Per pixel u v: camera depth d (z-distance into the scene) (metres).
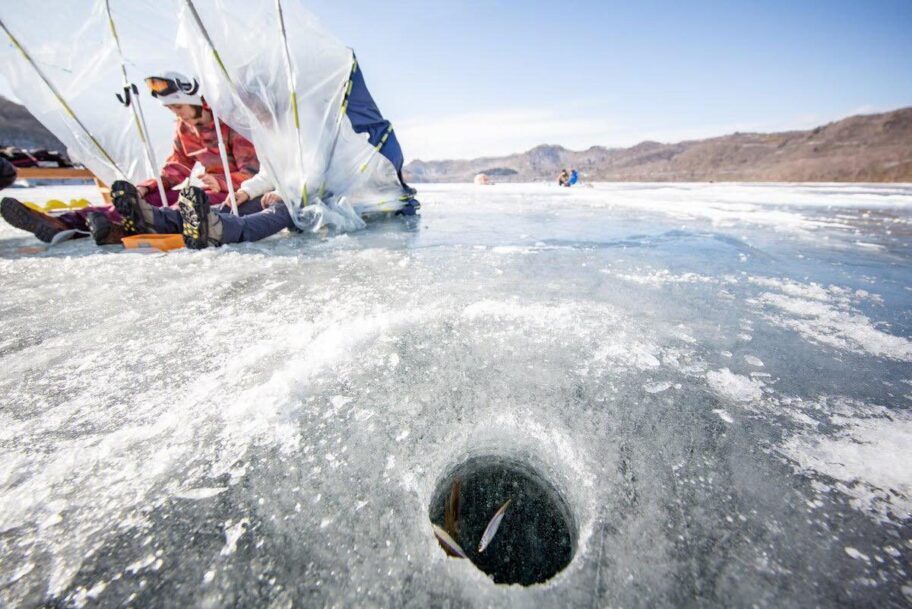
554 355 1.33
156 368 1.25
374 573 0.65
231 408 1.04
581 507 0.82
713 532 0.72
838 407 1.09
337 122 3.70
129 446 0.91
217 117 3.09
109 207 3.48
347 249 3.01
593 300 1.87
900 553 0.69
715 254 2.96
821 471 0.86
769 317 1.72
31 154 11.92
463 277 2.23
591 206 6.94
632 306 1.81
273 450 0.90
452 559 0.68
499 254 2.85
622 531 0.72
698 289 2.10
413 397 1.09
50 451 0.90
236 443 0.92
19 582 0.63
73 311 1.75
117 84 3.67
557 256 2.80
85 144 3.93
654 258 2.80
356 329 1.49
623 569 0.66
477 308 1.72
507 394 1.11
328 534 0.71
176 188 3.86
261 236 3.28
